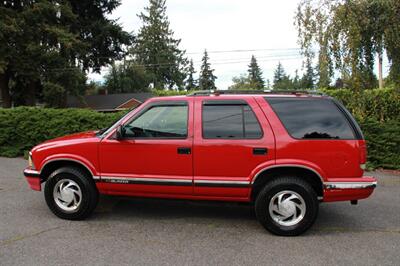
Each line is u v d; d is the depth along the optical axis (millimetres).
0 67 29875
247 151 5219
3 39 29922
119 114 11680
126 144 5484
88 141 5617
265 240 5062
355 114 10906
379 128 10070
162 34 70188
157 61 69438
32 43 30969
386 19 9797
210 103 5434
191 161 5332
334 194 5125
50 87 32594
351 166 5121
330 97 5375
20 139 12000
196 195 5398
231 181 5262
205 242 4961
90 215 5965
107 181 5555
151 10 69875
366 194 5148
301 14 10664
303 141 5152
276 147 5176
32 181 5879
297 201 5203
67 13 33625
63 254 4508
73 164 5809
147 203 6738
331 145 5129
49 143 5863
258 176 5242
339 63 10219
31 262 4277
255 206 5297
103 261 4332
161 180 5406
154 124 5512
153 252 4609
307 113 5270
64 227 5445
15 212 6109
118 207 6488
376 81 10742
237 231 5398
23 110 12055
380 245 4918
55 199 5777
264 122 5266
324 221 5918
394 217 6129
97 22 37906
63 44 32375
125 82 60688
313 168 5113
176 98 5531
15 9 33031
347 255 4586
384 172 9672
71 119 11664
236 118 5344
